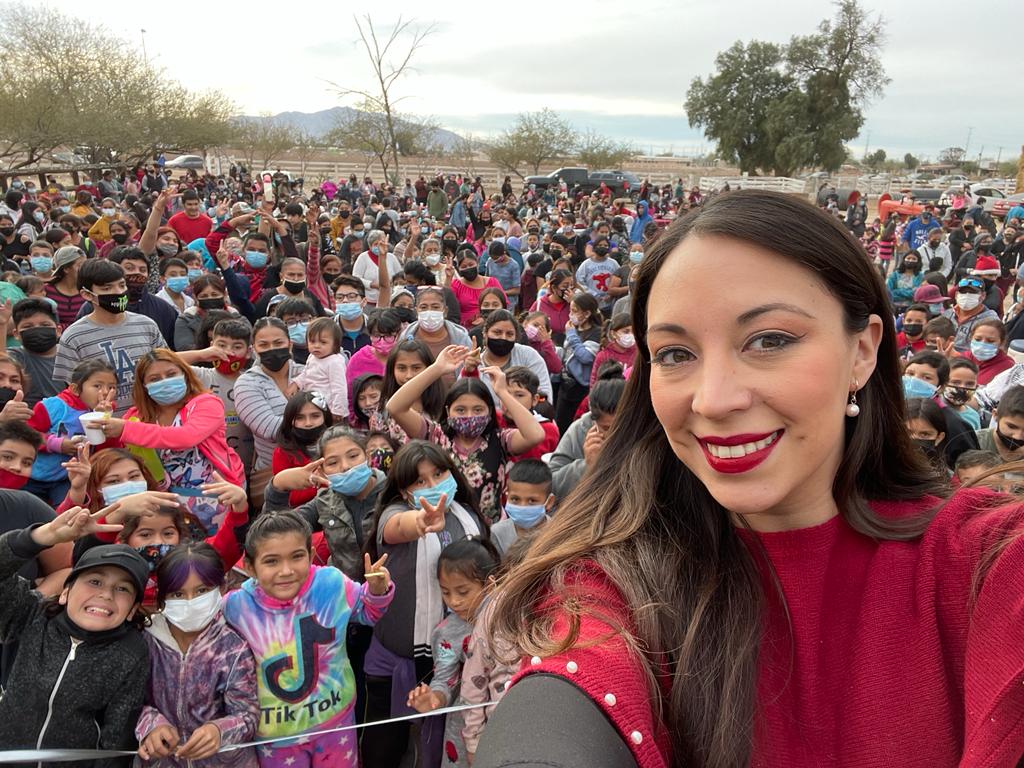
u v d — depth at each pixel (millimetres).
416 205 24453
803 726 825
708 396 759
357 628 3311
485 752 612
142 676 2443
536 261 11141
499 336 5324
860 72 41969
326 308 8688
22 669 2340
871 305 827
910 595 851
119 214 12523
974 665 758
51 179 30969
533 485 3441
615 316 5945
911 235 15766
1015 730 708
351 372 5574
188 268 8227
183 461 3992
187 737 2502
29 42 30109
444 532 3172
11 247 11508
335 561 3357
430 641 3016
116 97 32500
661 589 844
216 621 2592
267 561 2623
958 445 4137
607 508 951
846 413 908
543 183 36812
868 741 806
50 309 5305
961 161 84750
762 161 45312
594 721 633
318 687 2691
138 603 2484
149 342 5098
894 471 979
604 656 713
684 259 792
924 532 884
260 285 8539
